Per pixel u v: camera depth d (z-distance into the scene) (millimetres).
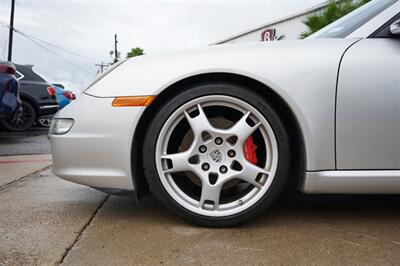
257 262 1383
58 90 8820
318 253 1458
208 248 1505
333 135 1673
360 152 1680
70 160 1760
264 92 1773
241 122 1717
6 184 2729
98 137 1717
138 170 1780
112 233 1670
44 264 1368
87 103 1759
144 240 1586
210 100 1720
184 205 1722
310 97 1665
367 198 2225
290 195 2275
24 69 7398
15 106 4824
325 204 2105
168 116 1707
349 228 1730
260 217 1886
